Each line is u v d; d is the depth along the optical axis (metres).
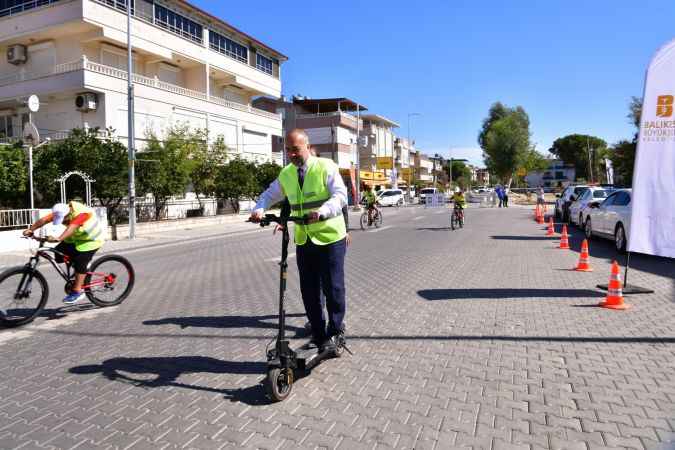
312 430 3.26
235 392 3.92
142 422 3.44
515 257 11.17
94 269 6.91
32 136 16.20
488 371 4.24
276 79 43.59
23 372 4.48
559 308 6.34
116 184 18.72
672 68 6.80
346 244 4.43
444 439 3.11
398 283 8.28
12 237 14.73
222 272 10.19
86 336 5.59
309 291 4.38
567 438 3.10
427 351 4.78
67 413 3.61
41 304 6.27
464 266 9.93
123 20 27.52
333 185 4.13
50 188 17.95
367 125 72.19
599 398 3.66
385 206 50.72
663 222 7.04
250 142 38.12
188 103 31.17
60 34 27.33
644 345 4.83
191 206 29.31
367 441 3.10
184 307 6.94
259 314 6.44
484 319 5.87
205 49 33.97
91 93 25.38
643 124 6.99
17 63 28.80
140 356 4.85
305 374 4.23
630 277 8.52
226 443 3.12
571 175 111.81
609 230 12.66
